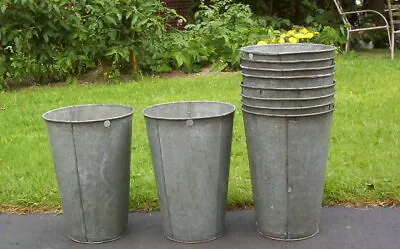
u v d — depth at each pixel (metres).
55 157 2.32
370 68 5.05
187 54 5.27
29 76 5.09
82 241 2.39
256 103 2.23
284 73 2.18
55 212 2.65
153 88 4.59
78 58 4.94
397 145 3.16
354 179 2.74
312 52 2.17
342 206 2.60
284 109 2.20
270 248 2.30
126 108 2.46
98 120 2.26
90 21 4.86
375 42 6.59
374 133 3.34
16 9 4.54
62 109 2.45
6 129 3.70
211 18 5.73
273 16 6.72
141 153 3.19
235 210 2.62
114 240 2.40
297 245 2.32
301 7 6.94
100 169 2.30
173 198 2.30
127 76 5.14
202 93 4.35
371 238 2.35
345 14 6.27
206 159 2.26
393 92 4.19
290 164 2.25
